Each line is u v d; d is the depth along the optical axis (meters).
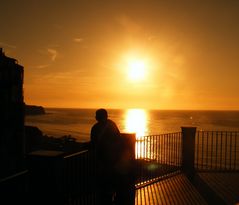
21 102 13.30
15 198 4.08
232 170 10.02
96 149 5.66
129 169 6.59
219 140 42.03
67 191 4.89
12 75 12.81
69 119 129.25
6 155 12.08
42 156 4.31
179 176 9.40
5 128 12.18
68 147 20.28
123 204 6.39
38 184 4.32
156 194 7.70
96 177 5.79
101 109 5.76
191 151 9.88
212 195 7.66
